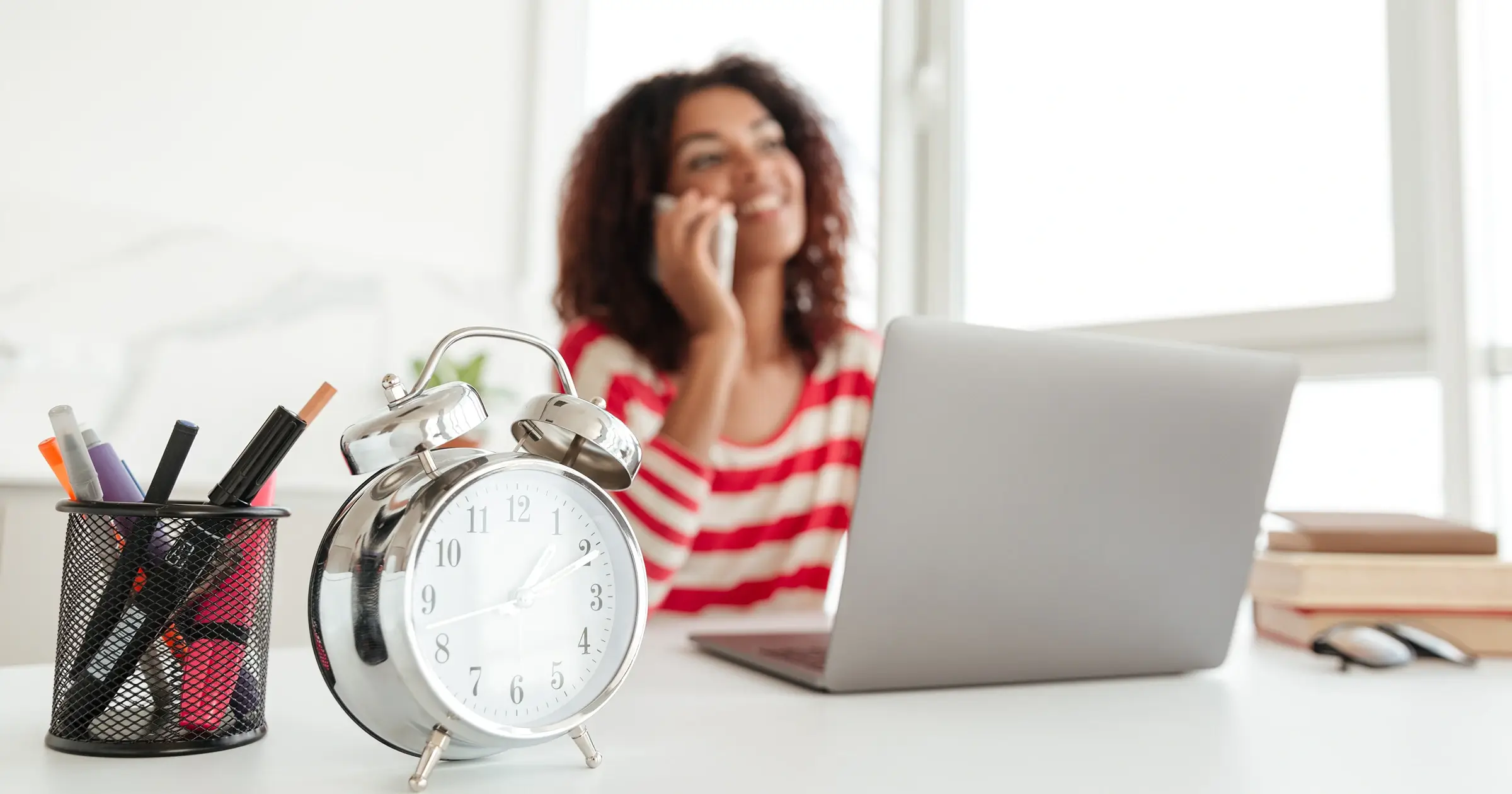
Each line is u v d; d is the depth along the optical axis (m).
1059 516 0.74
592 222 1.86
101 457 0.54
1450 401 1.71
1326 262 1.92
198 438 2.15
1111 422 0.74
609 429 0.51
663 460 1.51
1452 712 0.70
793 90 1.94
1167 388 0.76
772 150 1.87
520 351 2.57
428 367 0.51
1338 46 1.91
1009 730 0.62
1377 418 1.84
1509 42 1.74
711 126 1.84
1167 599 0.80
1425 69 1.78
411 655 0.45
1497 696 0.77
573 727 0.50
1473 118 1.73
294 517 1.46
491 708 0.48
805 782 0.48
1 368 1.96
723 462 1.72
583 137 1.93
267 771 0.48
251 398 2.22
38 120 2.12
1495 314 1.73
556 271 2.75
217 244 2.21
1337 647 0.89
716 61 1.95
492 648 0.48
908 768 0.52
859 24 2.58
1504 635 0.99
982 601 0.73
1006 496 0.71
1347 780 0.51
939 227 2.52
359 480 2.28
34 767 0.48
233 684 0.52
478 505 0.48
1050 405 0.72
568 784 0.47
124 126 2.21
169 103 2.27
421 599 0.46
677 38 2.72
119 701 0.50
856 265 2.10
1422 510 1.79
